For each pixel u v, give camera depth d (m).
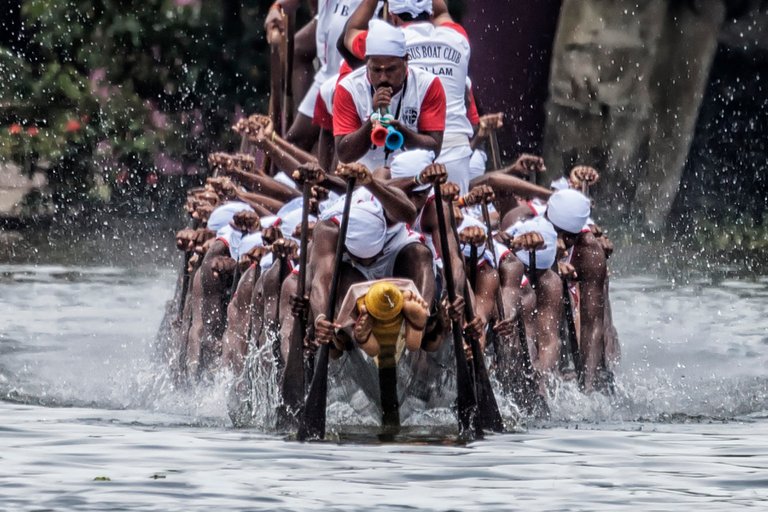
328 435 24.89
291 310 25.62
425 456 22.80
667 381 33.22
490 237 29.11
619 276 57.09
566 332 31.91
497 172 34.69
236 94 69.44
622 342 40.06
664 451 23.56
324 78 35.78
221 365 30.06
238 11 69.19
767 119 74.81
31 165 68.00
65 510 18.44
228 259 31.95
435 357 25.98
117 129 68.31
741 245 67.12
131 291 50.91
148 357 36.47
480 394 25.86
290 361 25.45
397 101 27.44
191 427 26.11
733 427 26.77
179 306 34.34
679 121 69.94
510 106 74.94
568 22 70.56
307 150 36.66
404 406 25.94
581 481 20.67
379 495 19.52
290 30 38.66
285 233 29.70
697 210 73.31
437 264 26.56
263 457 22.55
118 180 68.62
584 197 31.89
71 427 25.80
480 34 74.50
